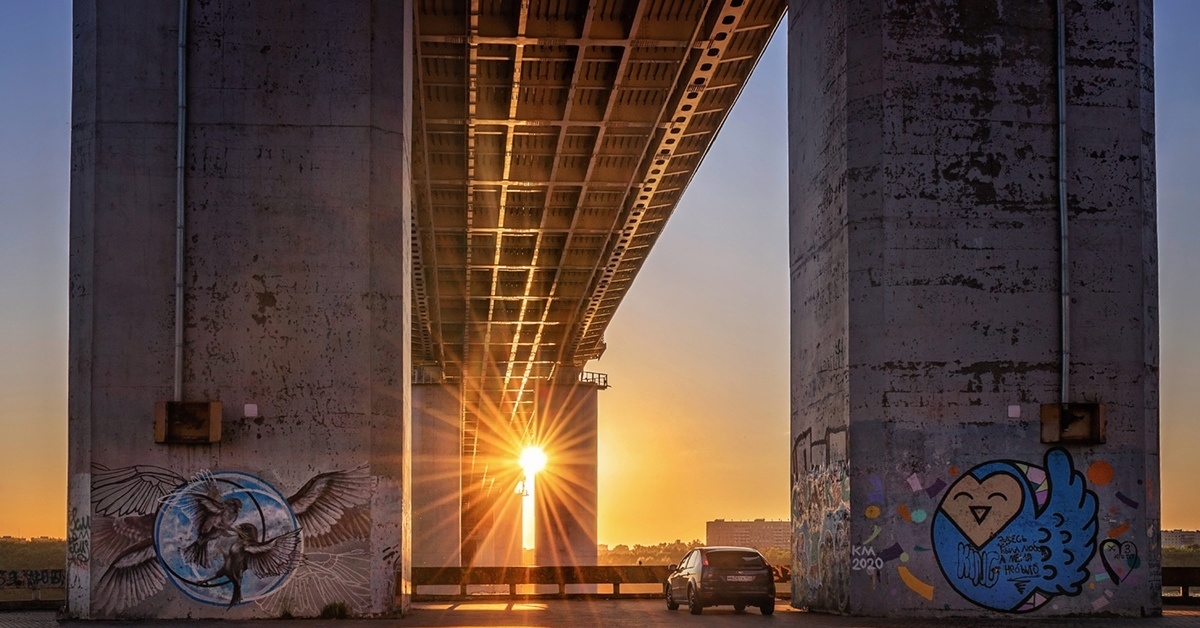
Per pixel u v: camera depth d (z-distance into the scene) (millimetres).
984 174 24109
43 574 29484
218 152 23266
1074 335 24078
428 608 28938
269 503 22672
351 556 22672
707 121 45094
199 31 23438
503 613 26188
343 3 23703
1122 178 24484
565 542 81625
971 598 23266
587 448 83000
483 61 39094
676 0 35594
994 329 23828
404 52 24188
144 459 22688
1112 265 24312
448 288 65062
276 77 23484
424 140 42844
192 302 22969
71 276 23328
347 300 23141
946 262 23891
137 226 23094
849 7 24500
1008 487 23547
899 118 24047
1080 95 24531
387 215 23578
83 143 23344
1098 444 23844
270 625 21516
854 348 23891
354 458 22859
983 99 24234
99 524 22578
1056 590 23406
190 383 22812
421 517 77000
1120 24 24828
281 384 22922
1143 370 24156
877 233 23891
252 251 23125
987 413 23672
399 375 23484
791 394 28094
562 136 44000
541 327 74938
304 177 23328
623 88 40875
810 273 26734
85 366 22906
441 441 77812
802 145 27531
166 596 22453
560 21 36062
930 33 24250
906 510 23391
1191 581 33281
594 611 27875
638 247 61000
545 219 53281
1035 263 24062
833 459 24766
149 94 23328
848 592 23734
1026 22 24500
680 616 25547
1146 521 23812
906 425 23562
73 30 23797
